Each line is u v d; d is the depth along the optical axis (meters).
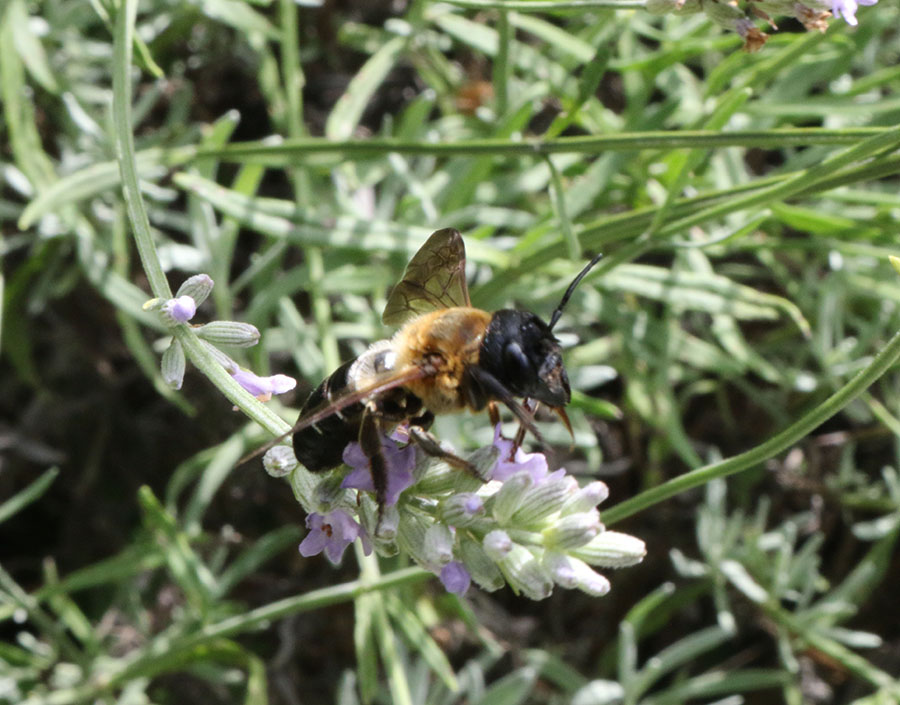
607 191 0.27
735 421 0.32
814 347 0.28
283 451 0.18
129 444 0.31
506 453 0.18
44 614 0.29
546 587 0.18
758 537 0.28
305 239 0.25
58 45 0.29
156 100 0.32
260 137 0.34
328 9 0.33
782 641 0.28
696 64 0.33
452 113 0.32
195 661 0.26
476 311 0.19
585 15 0.30
